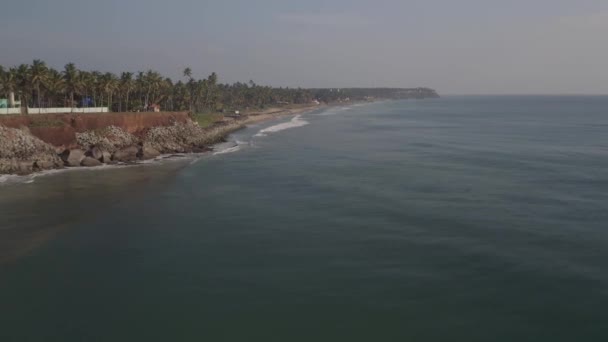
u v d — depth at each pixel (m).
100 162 68.56
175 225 38.53
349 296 26.12
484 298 25.70
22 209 42.81
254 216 40.97
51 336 22.30
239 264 30.53
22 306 25.05
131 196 48.00
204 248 33.34
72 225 38.31
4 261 30.81
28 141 65.88
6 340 21.92
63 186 52.47
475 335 22.30
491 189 50.31
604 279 27.75
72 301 25.64
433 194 48.38
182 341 22.00
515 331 22.58
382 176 58.12
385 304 25.17
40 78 86.56
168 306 25.12
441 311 24.41
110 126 81.56
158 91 129.75
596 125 139.62
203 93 164.50
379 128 133.00
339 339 22.09
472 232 36.22
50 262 30.73
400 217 40.34
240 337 22.31
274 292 26.64
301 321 23.62
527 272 28.86
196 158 75.06
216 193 49.41
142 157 74.50
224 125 125.19
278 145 91.94
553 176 56.94
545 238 34.69
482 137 104.69
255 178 57.31
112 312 24.52
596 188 50.12
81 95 107.38
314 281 27.98
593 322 23.22
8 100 90.31
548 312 24.20
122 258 31.48
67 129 73.62
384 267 29.88
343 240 34.81
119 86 109.12
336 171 61.81
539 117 186.50
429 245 33.56
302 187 52.09
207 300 25.77
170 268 29.91
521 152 78.88
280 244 34.09
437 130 125.00
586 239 34.38
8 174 58.72
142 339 22.12
